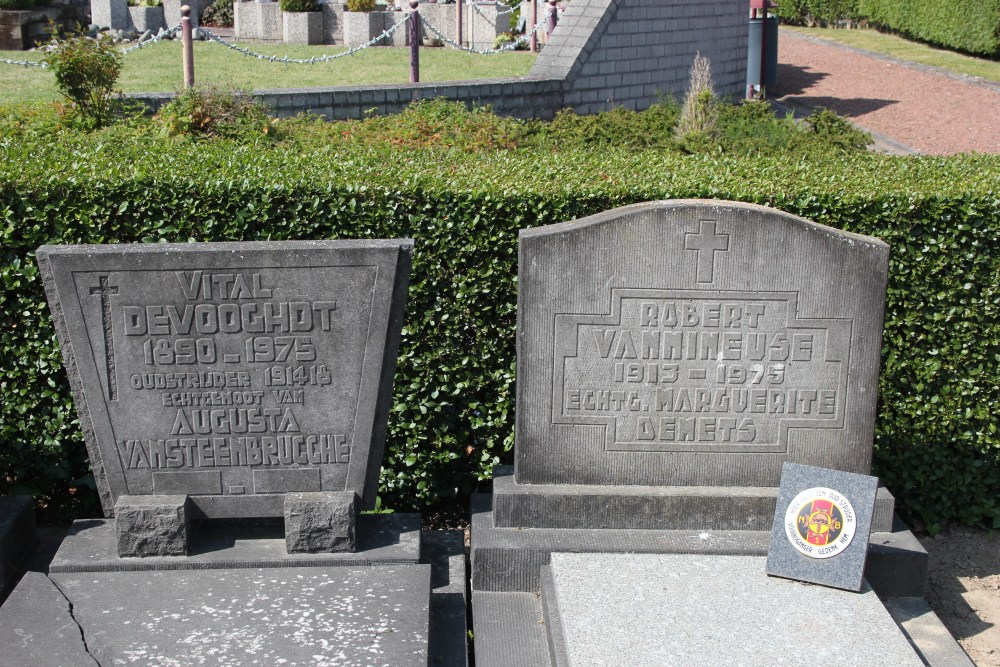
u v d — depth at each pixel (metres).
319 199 5.69
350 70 17.73
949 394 6.05
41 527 5.67
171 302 4.77
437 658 4.56
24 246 5.59
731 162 7.07
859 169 6.80
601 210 5.83
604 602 4.63
